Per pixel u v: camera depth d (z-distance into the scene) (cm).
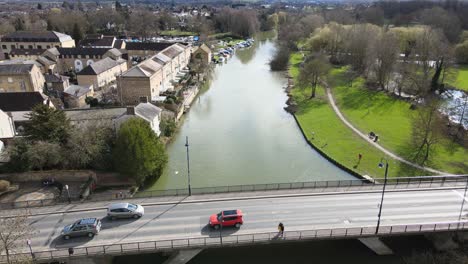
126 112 6700
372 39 12838
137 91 9631
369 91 11131
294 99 10694
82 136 5959
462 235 4344
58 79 11000
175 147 7519
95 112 7356
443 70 11750
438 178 5522
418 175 6000
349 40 14425
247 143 7750
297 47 19412
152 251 3881
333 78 12750
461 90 11350
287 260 4253
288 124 8956
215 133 8331
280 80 13488
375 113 9238
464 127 8138
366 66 12706
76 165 6006
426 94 10094
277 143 7756
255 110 10050
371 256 4322
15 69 10100
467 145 7256
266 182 6059
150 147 5803
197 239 4034
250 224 4356
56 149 5800
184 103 9875
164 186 5944
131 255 4241
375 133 7900
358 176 6138
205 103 10706
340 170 6469
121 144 5684
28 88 10200
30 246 3741
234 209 4672
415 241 4512
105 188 5791
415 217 4500
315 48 15925
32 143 5897
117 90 9800
